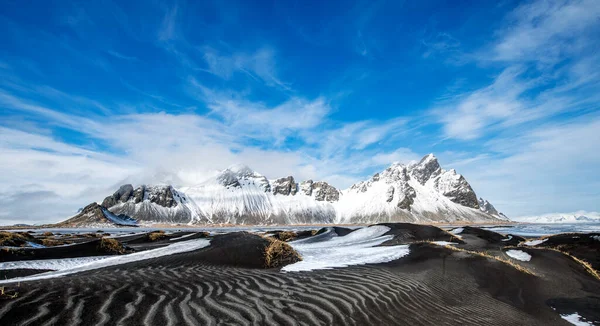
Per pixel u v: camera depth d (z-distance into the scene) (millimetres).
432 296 8953
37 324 4809
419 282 10094
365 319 6453
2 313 5039
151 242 38344
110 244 23047
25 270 15078
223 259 13828
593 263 20734
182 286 8203
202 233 39938
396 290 8805
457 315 7754
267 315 6160
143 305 6254
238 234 23156
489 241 32344
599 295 11539
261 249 15492
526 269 13945
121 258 14875
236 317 5914
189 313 5973
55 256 19906
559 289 11953
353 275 10312
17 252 19234
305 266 12375
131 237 48188
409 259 14047
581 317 9023
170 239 40219
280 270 11406
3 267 15516
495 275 12359
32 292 6410
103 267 11906
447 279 11117
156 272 10469
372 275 10422
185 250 16609
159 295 7105
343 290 8359
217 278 9562
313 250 21719
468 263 13469
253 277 9844
